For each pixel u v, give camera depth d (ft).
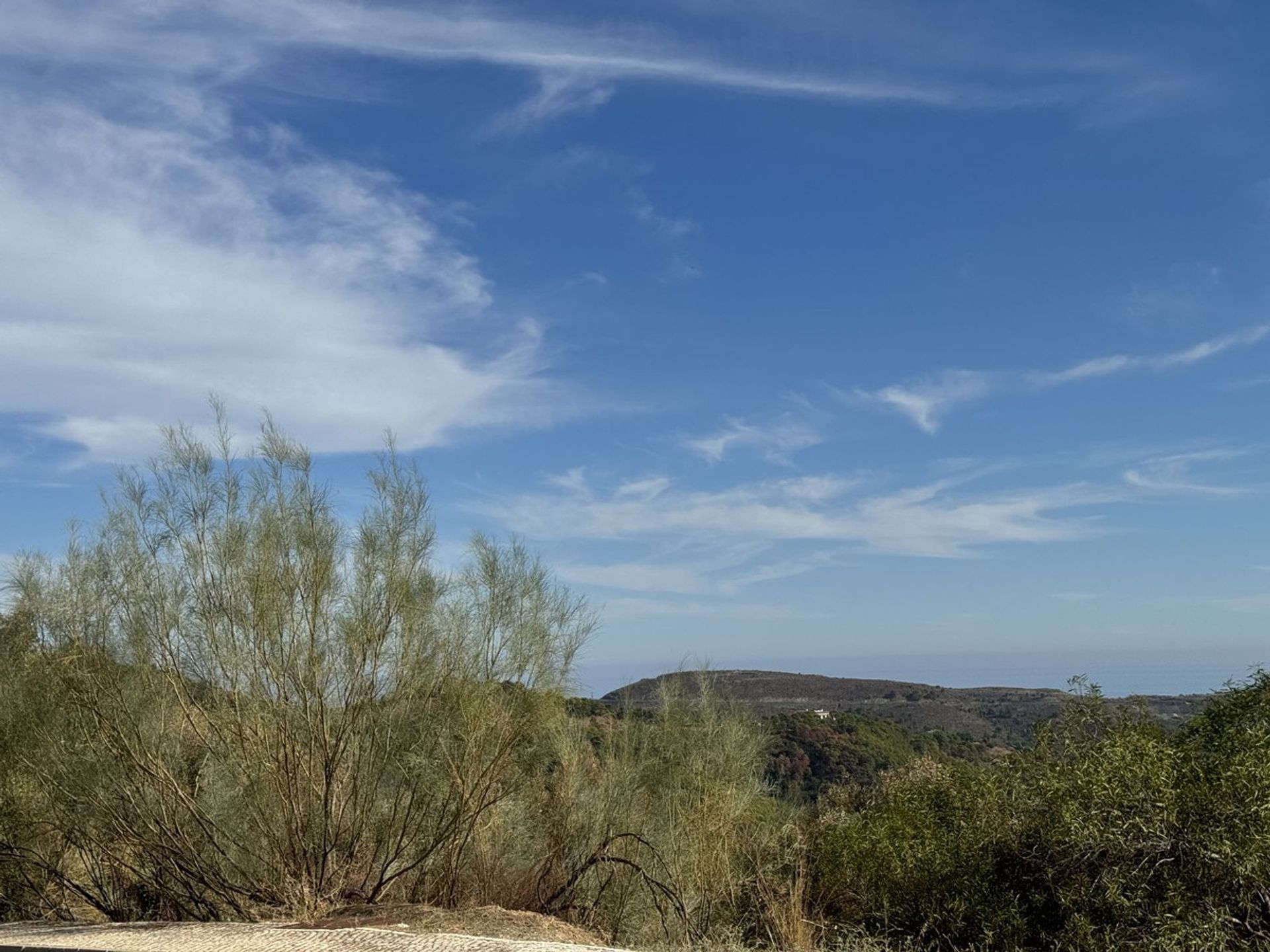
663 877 40.75
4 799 43.42
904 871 34.58
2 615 43.80
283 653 38.58
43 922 41.91
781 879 39.65
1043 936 30.83
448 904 39.86
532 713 41.04
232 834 38.86
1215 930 25.82
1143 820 28.07
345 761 39.24
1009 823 32.86
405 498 41.34
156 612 39.22
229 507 40.29
